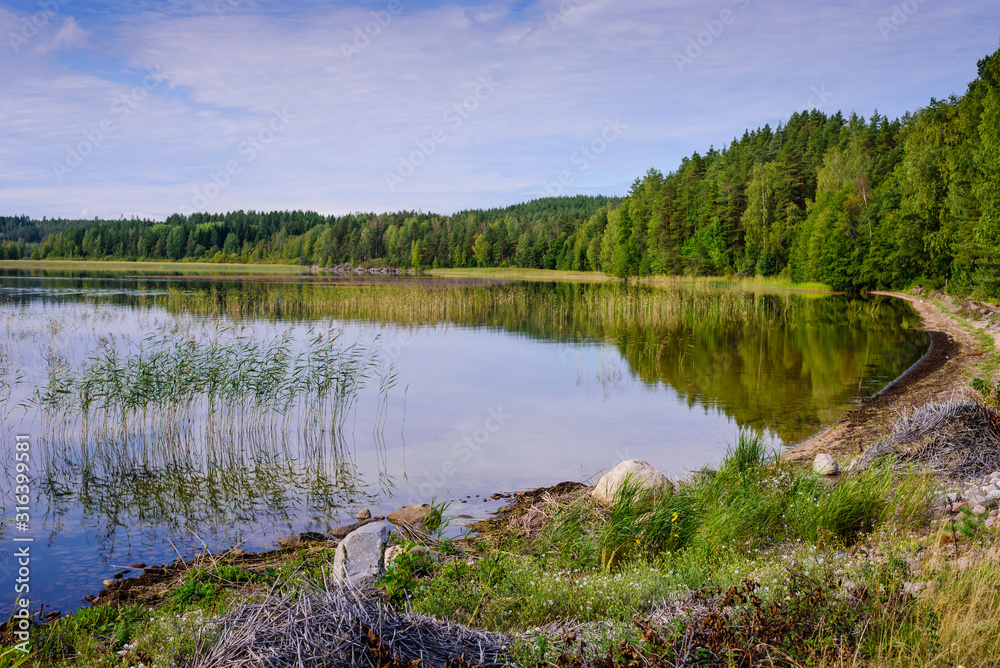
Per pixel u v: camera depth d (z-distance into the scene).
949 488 7.77
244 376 14.81
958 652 3.88
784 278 73.94
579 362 21.59
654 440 12.51
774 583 4.96
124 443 12.99
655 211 91.31
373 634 3.97
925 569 5.20
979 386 12.68
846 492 7.48
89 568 7.55
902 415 10.06
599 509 8.18
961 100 48.06
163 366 14.72
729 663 3.97
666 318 35.50
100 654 5.25
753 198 79.38
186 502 9.86
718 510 7.55
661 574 5.91
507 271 111.06
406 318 33.47
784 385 17.33
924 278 51.28
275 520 9.09
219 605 5.86
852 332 28.66
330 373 15.50
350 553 6.39
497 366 20.91
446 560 6.92
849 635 4.26
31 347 22.33
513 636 4.52
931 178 50.19
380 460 11.72
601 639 4.41
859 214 59.19
